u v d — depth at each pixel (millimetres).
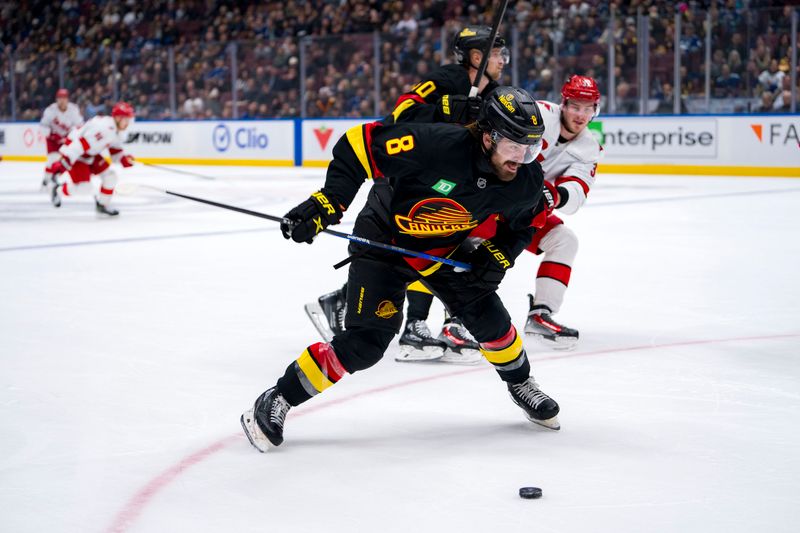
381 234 3131
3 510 2551
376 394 3684
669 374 3947
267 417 2996
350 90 18906
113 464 2908
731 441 3082
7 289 5945
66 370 4031
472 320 3123
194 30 22891
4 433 3209
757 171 15086
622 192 12711
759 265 6793
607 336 4656
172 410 3469
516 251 3135
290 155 19703
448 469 2850
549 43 16328
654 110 15891
